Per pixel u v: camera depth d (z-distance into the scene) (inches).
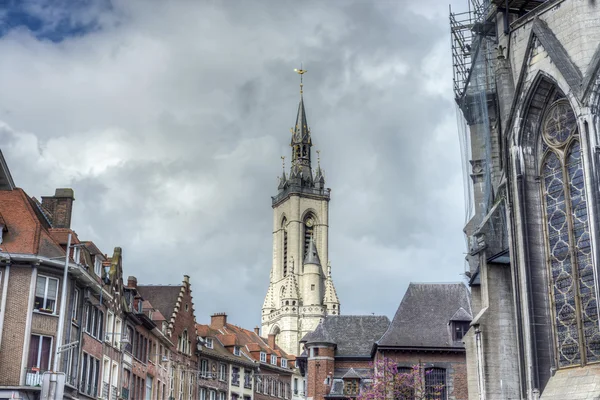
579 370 1074.7
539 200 1184.2
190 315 3105.3
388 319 3105.3
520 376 1146.0
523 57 1262.3
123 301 2251.5
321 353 2925.7
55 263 1697.8
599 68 1101.1
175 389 2876.5
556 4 1201.4
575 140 1136.2
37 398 1610.5
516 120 1206.9
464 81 1636.3
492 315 1301.7
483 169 1523.1
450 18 1689.2
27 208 1756.9
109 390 2071.9
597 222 1058.7
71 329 1760.6
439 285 2775.6
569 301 1114.7
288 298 6599.4
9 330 1622.8
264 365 3826.3
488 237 1327.5
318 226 7106.3
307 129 7529.5
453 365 2522.1
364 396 2514.8
